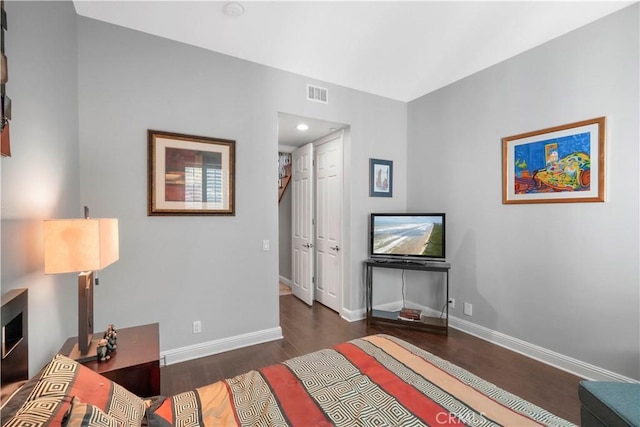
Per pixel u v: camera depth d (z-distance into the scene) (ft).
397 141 12.31
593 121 7.19
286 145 14.89
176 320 8.12
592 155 7.24
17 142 4.21
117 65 7.32
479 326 9.84
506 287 9.09
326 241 13.10
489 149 9.52
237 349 8.95
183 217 8.17
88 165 7.02
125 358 4.75
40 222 4.89
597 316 7.23
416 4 6.64
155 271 7.82
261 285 9.39
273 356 8.54
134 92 7.52
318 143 13.52
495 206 9.37
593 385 4.91
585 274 7.43
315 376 4.33
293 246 15.03
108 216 7.25
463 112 10.30
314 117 10.30
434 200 11.36
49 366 3.28
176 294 8.10
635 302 6.67
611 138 6.96
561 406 6.34
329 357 4.95
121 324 7.45
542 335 8.26
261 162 9.32
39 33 4.96
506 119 9.04
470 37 7.92
